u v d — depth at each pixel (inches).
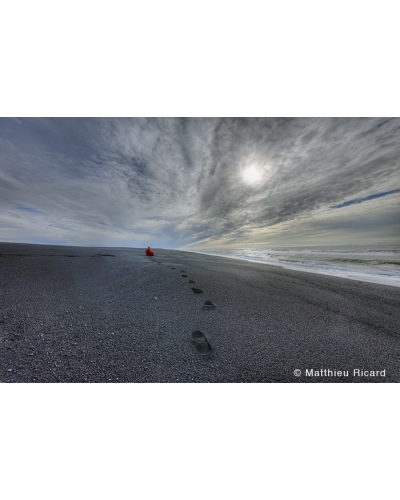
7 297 109.1
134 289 139.8
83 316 95.7
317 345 85.7
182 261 309.3
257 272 231.6
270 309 118.8
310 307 124.0
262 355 78.3
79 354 70.9
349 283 185.6
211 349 79.5
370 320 109.0
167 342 81.0
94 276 165.9
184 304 119.3
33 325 84.8
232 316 107.6
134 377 66.2
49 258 232.8
